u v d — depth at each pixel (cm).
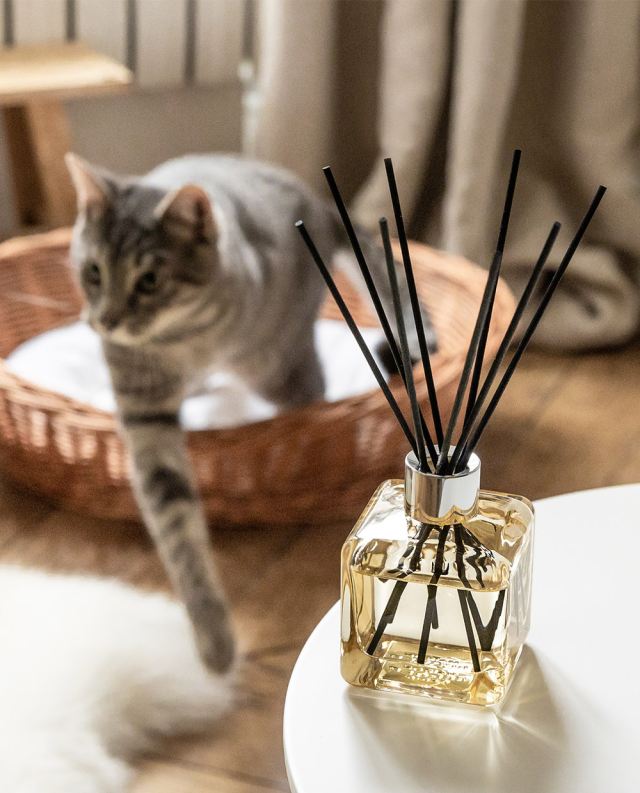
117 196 129
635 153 188
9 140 196
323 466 135
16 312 176
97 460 135
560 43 183
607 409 172
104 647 111
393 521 63
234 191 146
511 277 193
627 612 69
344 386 164
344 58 195
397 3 178
